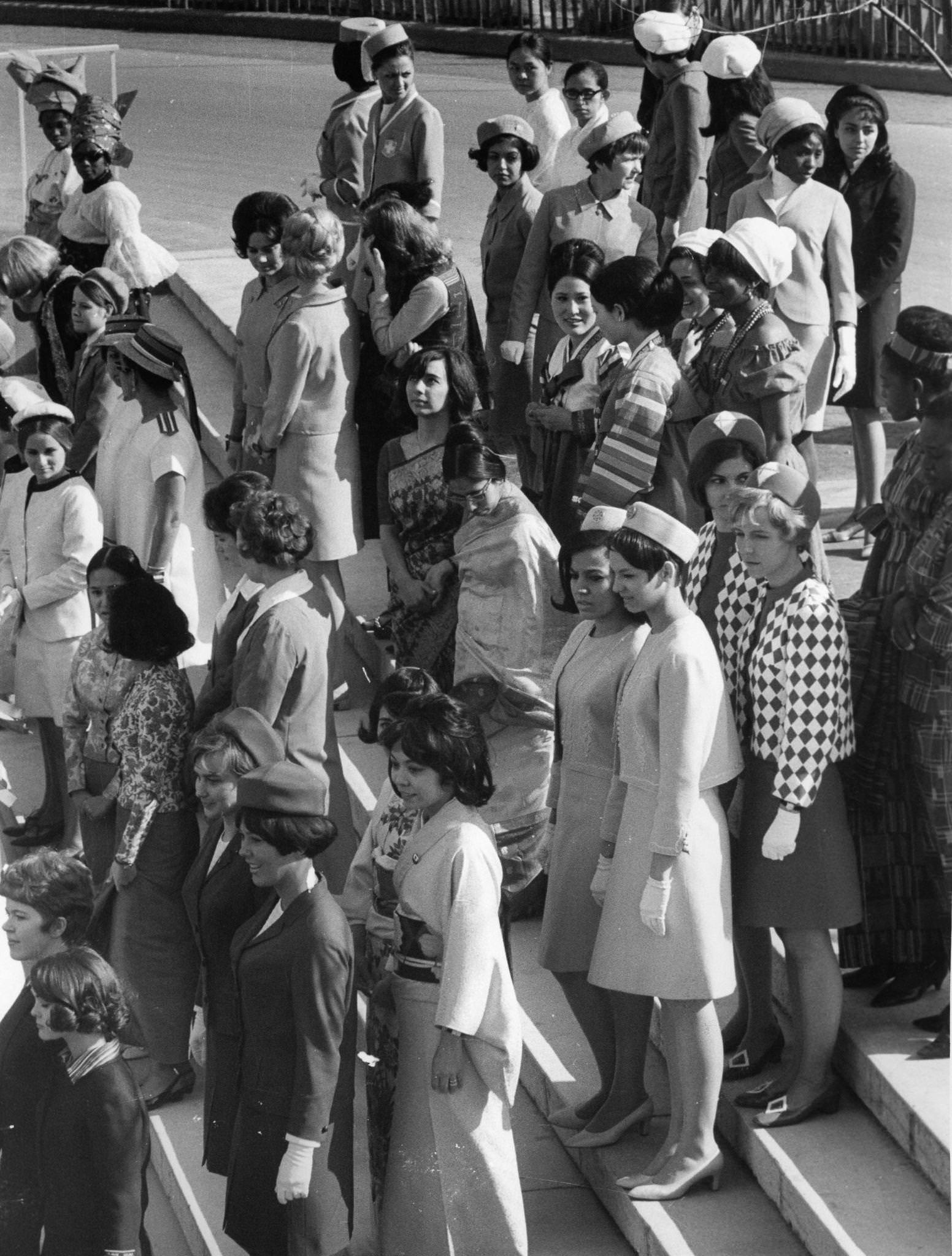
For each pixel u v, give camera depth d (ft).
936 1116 14.75
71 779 20.22
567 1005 18.71
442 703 14.99
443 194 41.86
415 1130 15.34
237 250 23.53
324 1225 15.58
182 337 35.12
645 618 16.31
